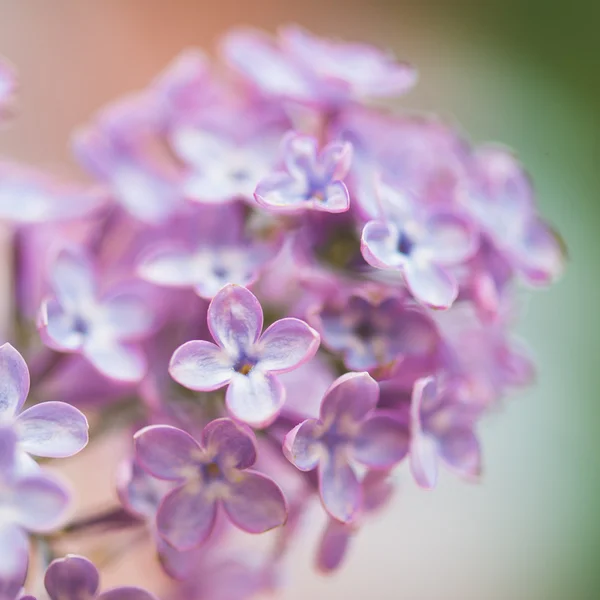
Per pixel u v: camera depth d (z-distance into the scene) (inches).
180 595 10.9
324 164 9.5
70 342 10.0
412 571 14.9
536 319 16.5
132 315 10.2
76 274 10.2
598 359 16.4
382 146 10.4
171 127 11.1
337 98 10.4
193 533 9.2
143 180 11.0
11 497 9.1
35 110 17.0
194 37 18.8
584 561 15.4
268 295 10.2
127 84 18.0
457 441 9.8
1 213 10.7
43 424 9.1
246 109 10.8
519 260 10.2
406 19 19.5
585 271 16.9
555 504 15.7
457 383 9.8
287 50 10.7
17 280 10.7
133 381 10.0
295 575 14.4
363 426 9.4
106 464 12.5
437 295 9.5
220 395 9.9
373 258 9.4
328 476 9.3
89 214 10.8
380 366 9.5
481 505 15.6
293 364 9.1
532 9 19.3
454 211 9.9
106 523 9.7
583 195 17.5
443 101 18.3
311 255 9.9
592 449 16.1
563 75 18.9
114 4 18.3
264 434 9.7
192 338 10.0
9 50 17.1
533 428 16.0
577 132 18.2
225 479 9.2
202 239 10.0
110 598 9.2
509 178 10.5
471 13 19.4
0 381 9.1
